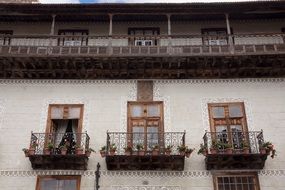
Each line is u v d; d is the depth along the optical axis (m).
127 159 16.80
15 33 21.16
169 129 18.16
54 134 18.09
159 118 18.52
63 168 17.20
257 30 21.09
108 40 19.98
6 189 16.86
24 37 19.70
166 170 17.11
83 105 18.88
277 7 19.98
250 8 20.00
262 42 20.36
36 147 17.39
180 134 17.80
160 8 19.86
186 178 16.97
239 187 16.80
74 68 19.30
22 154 17.66
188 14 20.45
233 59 18.80
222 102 18.84
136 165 16.98
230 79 19.50
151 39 20.62
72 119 18.72
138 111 18.72
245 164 16.95
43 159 16.89
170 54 18.78
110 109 18.73
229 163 16.91
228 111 18.62
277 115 18.47
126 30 21.23
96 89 19.33
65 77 19.64
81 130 18.20
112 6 19.78
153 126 18.36
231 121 18.41
